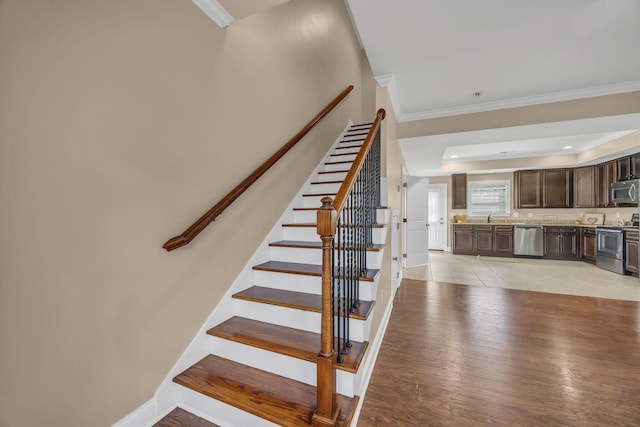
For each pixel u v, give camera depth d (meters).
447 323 2.84
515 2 2.11
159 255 1.38
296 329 1.66
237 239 1.90
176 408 1.45
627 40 2.48
